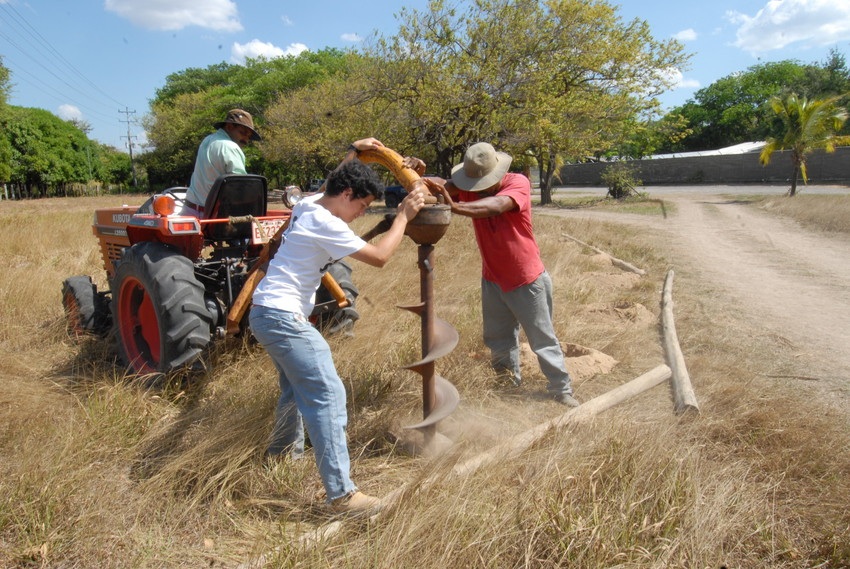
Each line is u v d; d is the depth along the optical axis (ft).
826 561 7.88
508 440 10.66
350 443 11.38
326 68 169.58
